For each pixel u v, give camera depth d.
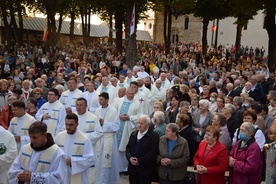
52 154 4.71
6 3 34.88
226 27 55.19
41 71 19.55
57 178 4.65
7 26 35.03
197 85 14.28
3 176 5.47
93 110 9.45
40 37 51.41
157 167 6.33
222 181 5.84
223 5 31.62
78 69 20.39
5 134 5.48
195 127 7.85
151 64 21.86
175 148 6.14
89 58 25.11
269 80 14.66
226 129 6.95
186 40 59.41
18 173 4.61
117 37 31.38
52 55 27.72
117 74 19.31
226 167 5.71
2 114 7.82
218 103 8.74
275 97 8.32
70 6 37.66
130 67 22.97
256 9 23.67
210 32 56.72
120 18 30.83
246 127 5.73
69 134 5.73
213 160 5.73
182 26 59.50
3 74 17.45
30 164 4.69
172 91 9.94
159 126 7.00
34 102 8.23
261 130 6.88
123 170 8.82
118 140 8.71
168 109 9.05
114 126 7.90
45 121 7.89
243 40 53.81
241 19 34.12
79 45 38.81
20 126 6.94
